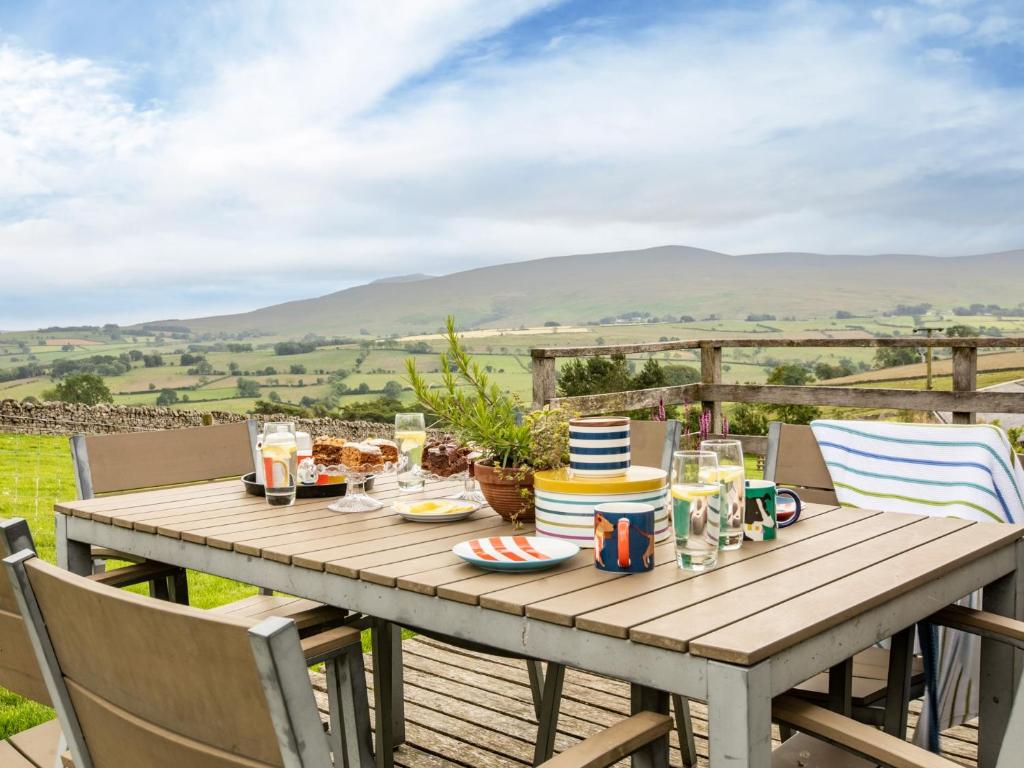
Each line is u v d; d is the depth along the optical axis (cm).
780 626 131
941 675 217
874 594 148
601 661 137
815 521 207
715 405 611
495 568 167
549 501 190
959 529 197
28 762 189
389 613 167
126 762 112
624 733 128
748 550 181
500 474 206
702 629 131
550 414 210
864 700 197
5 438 1723
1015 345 494
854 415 752
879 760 128
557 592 153
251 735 94
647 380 820
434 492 258
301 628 190
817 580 157
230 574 199
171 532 211
